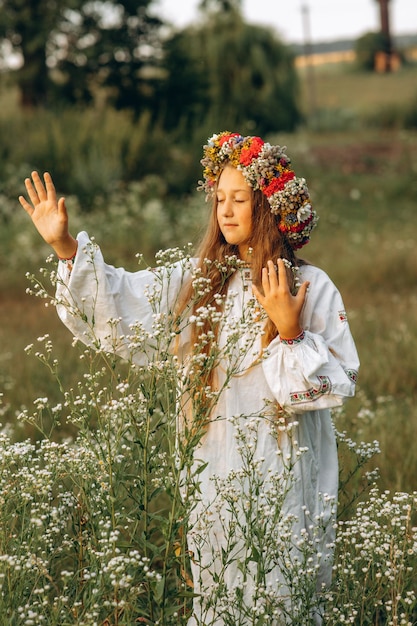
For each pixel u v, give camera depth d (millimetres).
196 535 3018
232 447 3145
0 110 26766
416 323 8727
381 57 67250
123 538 3354
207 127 19062
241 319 2900
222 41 30156
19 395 6141
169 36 26531
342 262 12367
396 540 3000
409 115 34219
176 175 17281
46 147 16406
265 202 3256
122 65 25703
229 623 2877
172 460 2820
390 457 4941
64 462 2994
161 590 2643
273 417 3148
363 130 34219
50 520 2945
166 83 26188
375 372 7152
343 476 4219
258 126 29172
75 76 25469
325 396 2986
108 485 2832
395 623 2805
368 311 9555
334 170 22594
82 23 25594
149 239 13477
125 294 3232
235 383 3162
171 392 2957
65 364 7098
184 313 3225
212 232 3395
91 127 17625
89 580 2662
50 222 3121
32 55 24797
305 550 2889
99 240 13406
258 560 2760
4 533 2789
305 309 3199
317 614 3121
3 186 15594
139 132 17391
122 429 2844
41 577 2979
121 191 16484
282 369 3018
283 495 2834
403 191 20234
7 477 2918
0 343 8102
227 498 2863
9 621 2537
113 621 2830
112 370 2934
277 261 3014
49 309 10109
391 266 12070
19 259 12523
